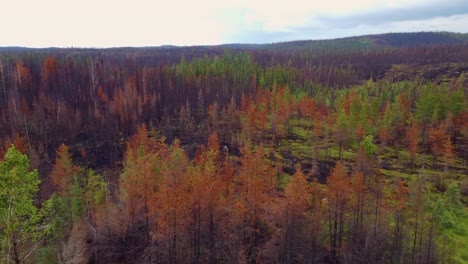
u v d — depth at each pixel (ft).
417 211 136.67
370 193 151.64
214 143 213.87
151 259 129.90
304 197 133.18
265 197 138.21
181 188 124.57
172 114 364.79
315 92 451.53
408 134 256.52
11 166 81.30
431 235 135.85
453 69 610.24
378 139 281.74
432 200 179.01
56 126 303.07
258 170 144.15
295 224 132.26
